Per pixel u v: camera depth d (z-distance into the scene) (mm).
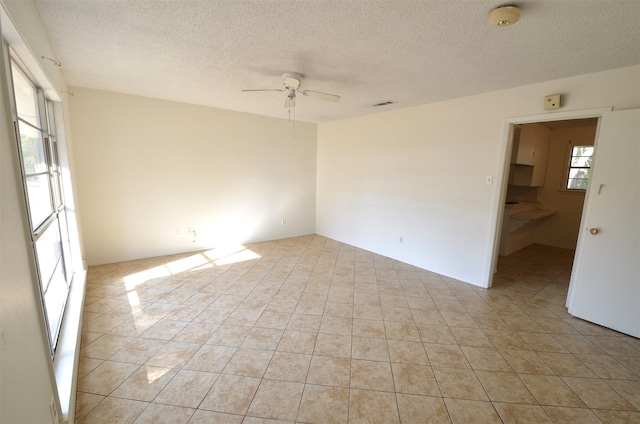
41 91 2365
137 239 4250
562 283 3732
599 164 2621
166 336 2434
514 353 2293
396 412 1727
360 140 5062
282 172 5605
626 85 2469
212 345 2326
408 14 1717
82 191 3760
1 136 1003
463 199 3693
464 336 2518
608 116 2541
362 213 5152
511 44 2086
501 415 1717
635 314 2494
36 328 1209
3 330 869
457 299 3242
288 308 2967
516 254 5047
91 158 3766
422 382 1969
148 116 4078
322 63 2547
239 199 5141
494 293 3414
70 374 1726
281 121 5441
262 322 2688
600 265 2664
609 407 1780
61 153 2906
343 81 3021
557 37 1956
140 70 2844
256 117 5113
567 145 5340
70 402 1547
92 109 3686
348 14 1733
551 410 1755
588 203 2719
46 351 1303
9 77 1367
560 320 2805
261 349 2289
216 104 4387
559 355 2275
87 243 3889
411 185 4301
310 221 6203
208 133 4629
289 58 2453
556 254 5055
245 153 5078
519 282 3764
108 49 2324
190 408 1721
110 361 2109
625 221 2500
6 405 854
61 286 2672
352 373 2041
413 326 2668
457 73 2729
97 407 1708
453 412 1732
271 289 3420
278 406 1751
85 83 3359
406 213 4414
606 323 2656
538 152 5219
